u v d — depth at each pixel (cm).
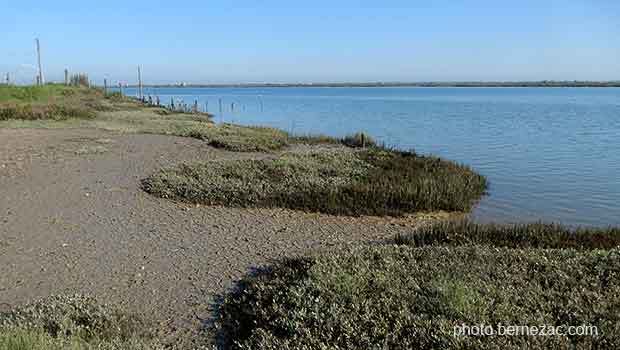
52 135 2294
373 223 1102
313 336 521
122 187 1309
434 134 3238
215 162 1545
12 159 1609
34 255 825
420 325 516
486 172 1816
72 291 691
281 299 617
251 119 4634
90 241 901
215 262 816
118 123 3034
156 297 682
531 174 1778
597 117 4703
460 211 1237
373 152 1817
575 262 709
